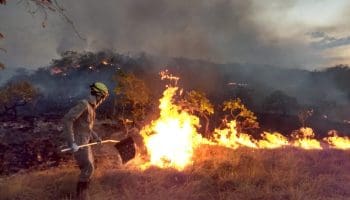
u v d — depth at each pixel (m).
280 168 6.85
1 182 5.94
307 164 7.52
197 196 5.46
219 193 5.53
